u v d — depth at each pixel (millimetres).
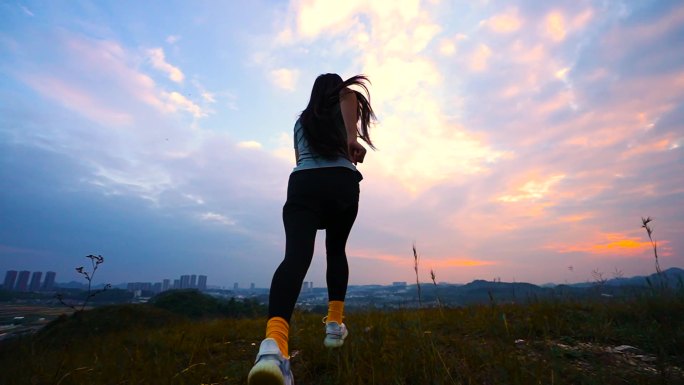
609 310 3553
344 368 2270
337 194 2135
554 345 2541
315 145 2174
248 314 6312
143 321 7422
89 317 6918
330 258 2654
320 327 3721
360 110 2357
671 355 2396
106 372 2805
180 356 3326
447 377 1964
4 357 3682
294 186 2168
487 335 3051
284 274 1867
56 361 3275
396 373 2004
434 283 3539
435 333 3131
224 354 3246
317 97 2318
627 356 2434
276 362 1559
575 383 2004
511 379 1848
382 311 4535
